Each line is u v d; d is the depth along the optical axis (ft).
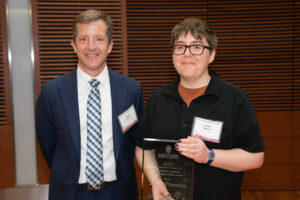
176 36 4.45
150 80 12.40
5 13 11.32
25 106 11.86
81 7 11.70
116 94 5.49
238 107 4.42
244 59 12.36
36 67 11.66
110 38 5.26
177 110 4.69
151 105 5.03
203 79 4.63
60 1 11.62
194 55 4.31
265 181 12.91
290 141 12.66
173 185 4.10
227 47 12.26
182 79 4.68
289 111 12.51
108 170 5.31
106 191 5.30
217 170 4.49
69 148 5.13
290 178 12.85
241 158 4.31
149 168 4.18
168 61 12.39
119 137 5.36
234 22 12.25
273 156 12.75
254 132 4.35
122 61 12.06
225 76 12.39
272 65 12.41
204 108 4.55
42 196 11.91
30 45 11.69
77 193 5.23
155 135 4.83
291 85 12.48
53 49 11.73
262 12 12.17
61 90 5.29
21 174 12.04
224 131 4.44
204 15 12.24
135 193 5.80
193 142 4.07
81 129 5.24
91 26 4.94
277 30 12.31
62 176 5.16
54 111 5.25
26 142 11.98
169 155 4.13
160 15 12.19
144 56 12.19
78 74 5.41
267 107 12.54
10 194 11.85
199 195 4.53
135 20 12.05
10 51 11.48
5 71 11.47
